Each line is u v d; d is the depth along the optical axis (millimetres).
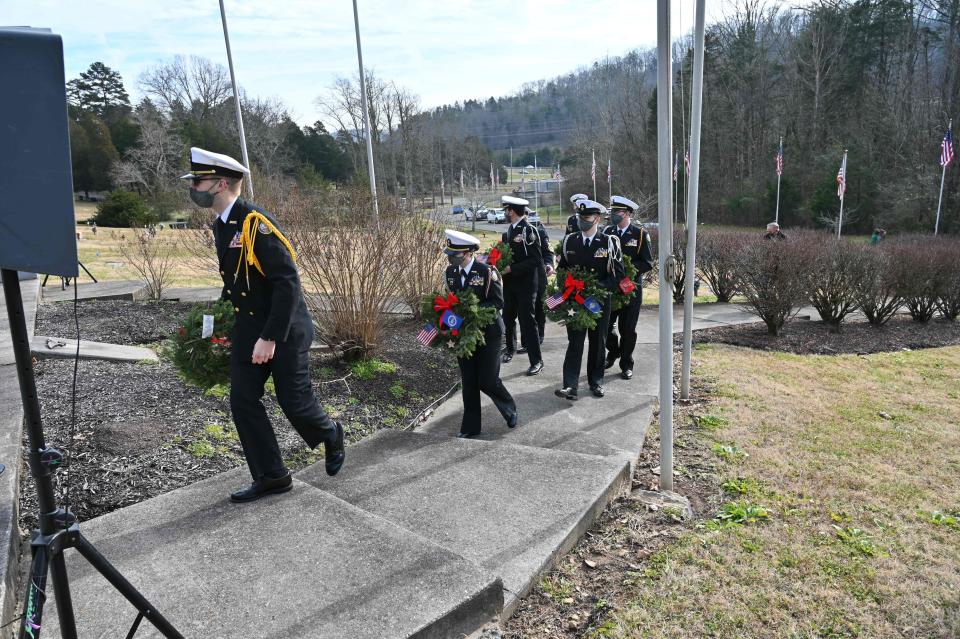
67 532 1836
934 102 37000
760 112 49250
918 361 7590
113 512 3334
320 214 6285
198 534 3113
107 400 4875
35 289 10062
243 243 3178
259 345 3168
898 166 38312
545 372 7156
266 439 3426
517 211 7188
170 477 3865
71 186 1720
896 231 36875
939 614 2877
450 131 80062
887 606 2928
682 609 2906
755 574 3158
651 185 50656
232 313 3783
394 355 6984
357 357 6418
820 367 7246
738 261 9680
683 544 3436
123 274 15391
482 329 4953
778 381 6637
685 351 5945
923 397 6082
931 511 3826
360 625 2480
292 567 2840
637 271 6758
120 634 2438
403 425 5367
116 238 26656
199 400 5027
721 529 3600
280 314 3156
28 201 1679
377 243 6262
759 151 49219
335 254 6160
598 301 5828
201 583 2732
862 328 9703
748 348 8305
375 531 3135
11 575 2750
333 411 5293
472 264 4988
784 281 8742
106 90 75312
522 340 7258
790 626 2793
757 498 3988
